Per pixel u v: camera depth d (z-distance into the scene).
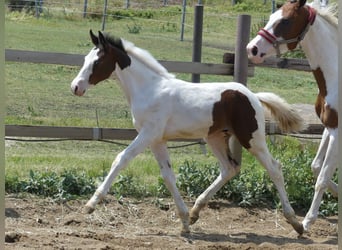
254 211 9.65
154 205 9.52
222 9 35.41
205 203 8.62
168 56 23.64
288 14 8.36
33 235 7.60
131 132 10.14
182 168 10.26
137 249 7.39
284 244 8.02
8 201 9.12
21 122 13.84
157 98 8.19
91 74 8.30
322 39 8.42
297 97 19.31
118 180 9.90
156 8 36.62
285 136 11.31
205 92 8.33
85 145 13.68
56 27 29.94
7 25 29.34
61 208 9.11
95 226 8.58
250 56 8.44
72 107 16.25
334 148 8.32
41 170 10.57
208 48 26.22
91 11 33.44
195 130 8.31
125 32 29.92
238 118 8.30
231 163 8.73
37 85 18.61
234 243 7.98
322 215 9.67
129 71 8.32
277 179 8.46
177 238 8.12
